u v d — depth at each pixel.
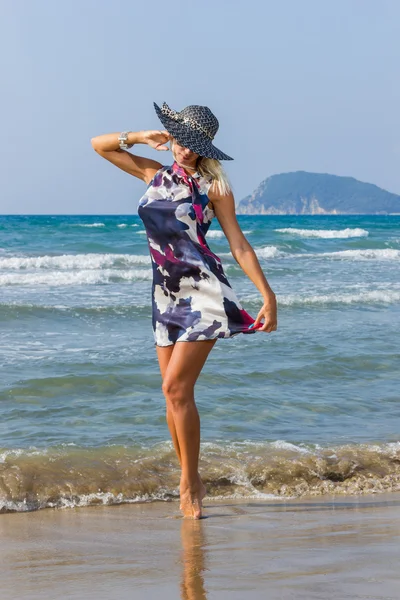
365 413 6.32
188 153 3.43
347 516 3.73
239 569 2.58
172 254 3.45
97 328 10.66
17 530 3.46
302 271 19.30
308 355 8.57
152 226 3.45
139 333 10.29
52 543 3.16
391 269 20.42
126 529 3.45
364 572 2.49
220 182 3.46
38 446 4.97
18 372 7.50
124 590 2.36
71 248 26.11
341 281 17.00
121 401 6.52
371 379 7.65
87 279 17.05
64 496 4.14
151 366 7.93
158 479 4.45
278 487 4.49
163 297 3.53
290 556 2.77
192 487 3.72
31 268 20.64
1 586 2.45
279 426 5.82
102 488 4.27
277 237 35.09
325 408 6.45
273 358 8.39
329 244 30.50
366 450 5.10
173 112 3.45
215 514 3.83
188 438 3.62
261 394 6.85
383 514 3.78
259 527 3.45
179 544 3.09
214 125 3.47
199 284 3.44
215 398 6.62
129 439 5.25
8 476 4.22
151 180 3.57
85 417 5.95
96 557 2.87
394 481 4.66
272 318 3.46
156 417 5.96
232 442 5.22
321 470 4.73
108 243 28.22
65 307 11.88
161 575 2.54
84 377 7.23
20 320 11.04
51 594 2.34
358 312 12.46
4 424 5.70
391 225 56.81
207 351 3.50
